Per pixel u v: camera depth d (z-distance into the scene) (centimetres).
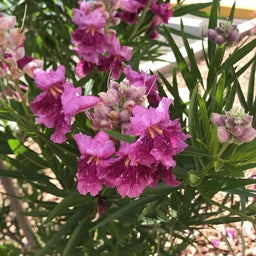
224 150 30
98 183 27
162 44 52
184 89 107
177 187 32
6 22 28
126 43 47
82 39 37
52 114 28
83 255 38
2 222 47
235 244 70
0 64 29
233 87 33
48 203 38
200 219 39
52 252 43
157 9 45
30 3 50
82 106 26
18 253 44
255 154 28
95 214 35
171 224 35
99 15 36
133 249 40
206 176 31
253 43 35
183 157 34
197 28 126
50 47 52
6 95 31
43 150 35
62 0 51
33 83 35
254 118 36
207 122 28
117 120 26
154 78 30
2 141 35
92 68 38
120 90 26
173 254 48
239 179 30
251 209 38
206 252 67
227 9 141
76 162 35
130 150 25
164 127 26
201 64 116
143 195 32
